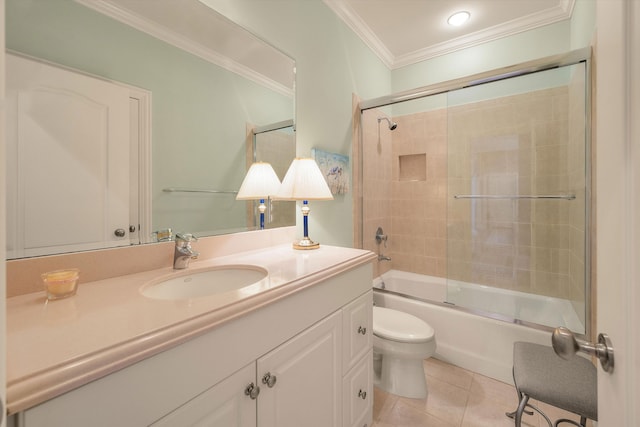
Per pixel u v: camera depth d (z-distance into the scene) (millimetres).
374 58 2523
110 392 506
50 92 837
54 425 449
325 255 1285
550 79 2115
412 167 2820
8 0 767
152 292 915
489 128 2354
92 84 919
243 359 735
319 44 1837
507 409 1522
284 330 855
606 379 513
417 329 1620
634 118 434
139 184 1036
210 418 664
